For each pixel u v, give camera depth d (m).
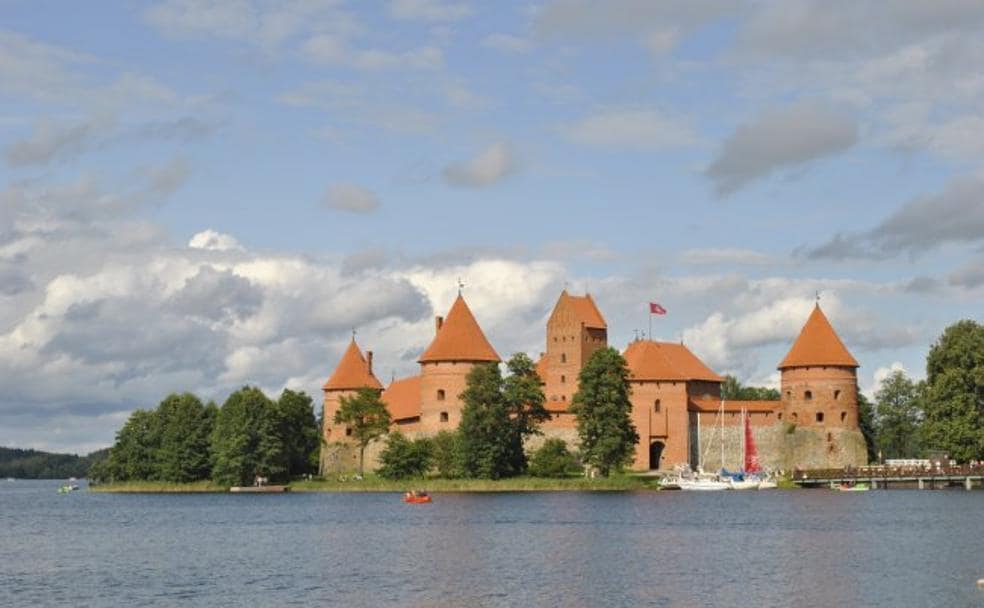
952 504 101.31
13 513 121.44
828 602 49.84
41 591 56.81
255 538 80.56
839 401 140.75
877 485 131.25
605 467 127.00
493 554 66.81
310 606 51.12
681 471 135.50
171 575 61.69
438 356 141.62
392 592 54.16
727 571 58.81
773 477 134.00
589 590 53.72
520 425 131.88
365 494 131.12
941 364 132.25
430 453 136.88
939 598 50.28
